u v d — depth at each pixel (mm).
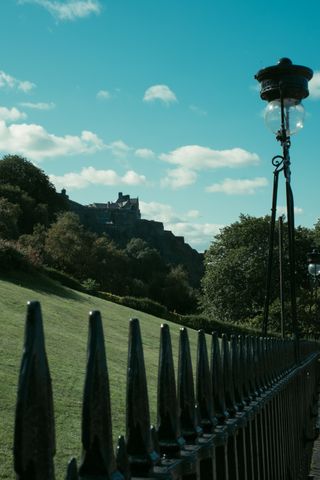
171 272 136750
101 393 1815
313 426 11242
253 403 4168
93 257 94062
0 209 82500
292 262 8297
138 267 135625
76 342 11266
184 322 31922
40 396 1480
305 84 8125
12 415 5555
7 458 4477
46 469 1486
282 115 8047
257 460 4020
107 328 15602
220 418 3209
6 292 17328
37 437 1466
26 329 1487
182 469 2359
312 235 64875
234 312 65000
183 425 2656
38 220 102000
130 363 2131
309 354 13148
